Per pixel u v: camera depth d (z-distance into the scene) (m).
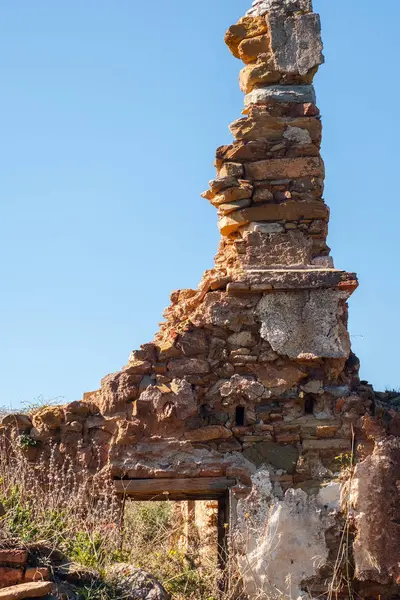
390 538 10.32
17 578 7.47
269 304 10.82
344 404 10.73
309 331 10.79
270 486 10.44
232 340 10.78
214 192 11.40
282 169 11.35
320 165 11.41
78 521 9.43
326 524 10.37
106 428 10.45
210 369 10.70
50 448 10.38
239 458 10.52
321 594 10.20
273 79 11.63
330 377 10.80
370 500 10.41
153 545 11.20
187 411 10.48
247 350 10.74
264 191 11.30
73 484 10.26
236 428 10.59
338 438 10.67
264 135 11.44
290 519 10.33
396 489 10.45
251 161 11.41
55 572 7.75
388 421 10.74
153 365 10.66
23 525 8.18
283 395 10.71
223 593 9.86
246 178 11.36
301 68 11.59
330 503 10.45
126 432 10.36
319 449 10.62
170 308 11.59
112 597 7.68
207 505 12.53
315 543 10.31
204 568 10.62
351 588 10.27
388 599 10.27
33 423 10.49
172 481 10.38
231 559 10.16
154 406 10.47
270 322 10.77
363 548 10.27
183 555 10.48
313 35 11.66
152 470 10.34
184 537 12.99
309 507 10.41
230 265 11.34
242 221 11.25
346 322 10.98
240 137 11.41
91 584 7.71
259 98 11.52
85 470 10.26
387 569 10.23
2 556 7.54
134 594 7.80
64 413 10.45
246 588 10.10
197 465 10.43
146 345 10.71
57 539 8.25
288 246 11.17
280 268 11.08
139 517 12.85
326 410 10.74
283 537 10.27
